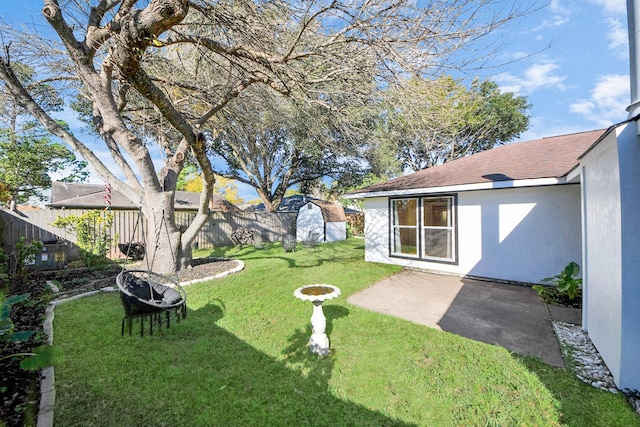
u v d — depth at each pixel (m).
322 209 16.08
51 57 6.55
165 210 6.91
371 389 2.61
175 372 2.84
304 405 2.40
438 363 3.01
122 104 6.82
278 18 4.46
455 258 7.41
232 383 2.69
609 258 2.88
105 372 2.82
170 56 7.07
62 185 15.52
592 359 3.10
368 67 4.66
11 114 7.71
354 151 8.45
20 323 3.94
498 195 6.80
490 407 2.35
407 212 8.43
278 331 3.84
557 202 6.13
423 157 12.76
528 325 4.06
